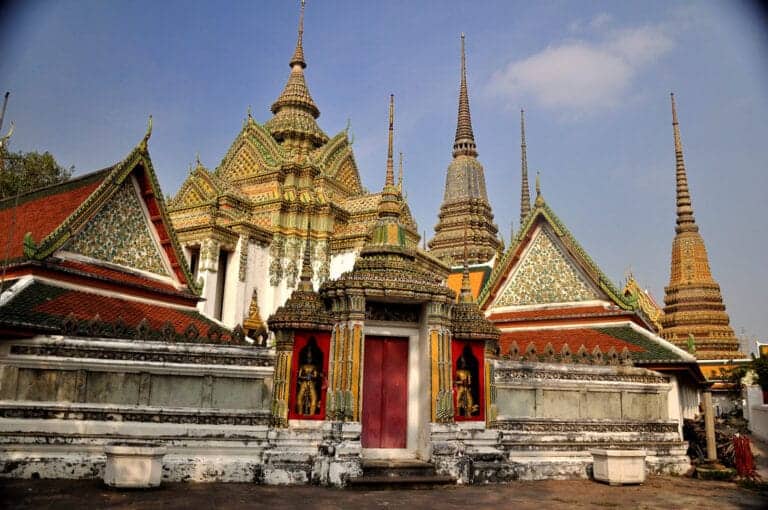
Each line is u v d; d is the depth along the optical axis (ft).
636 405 64.85
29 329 47.93
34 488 42.57
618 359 66.03
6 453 46.37
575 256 85.97
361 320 51.19
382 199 59.57
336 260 122.62
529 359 63.16
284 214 121.70
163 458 47.70
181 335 53.16
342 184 137.80
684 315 149.69
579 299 84.99
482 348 57.67
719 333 146.51
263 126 144.56
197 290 76.69
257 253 115.85
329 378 50.80
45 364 48.78
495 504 42.50
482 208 175.52
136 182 72.43
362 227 124.26
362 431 53.31
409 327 55.62
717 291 151.33
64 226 61.41
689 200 158.81
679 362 64.64
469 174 178.91
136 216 72.28
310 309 51.96
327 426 49.26
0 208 80.74
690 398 79.51
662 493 49.70
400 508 39.63
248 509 37.83
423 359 53.67
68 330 50.01
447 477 49.06
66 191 73.20
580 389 62.90
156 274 73.92
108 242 67.82
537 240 90.74
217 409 51.55
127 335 51.52
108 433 48.60
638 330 76.84
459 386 56.18
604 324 80.43
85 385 49.62
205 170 121.90
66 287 60.13
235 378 52.85
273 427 50.01
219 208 116.98
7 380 47.96
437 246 171.22
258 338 59.26
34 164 125.59
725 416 127.24
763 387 104.12
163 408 50.31
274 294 116.16
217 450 49.83
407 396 54.54
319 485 46.93
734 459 61.72
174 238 75.36
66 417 48.37
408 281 52.19
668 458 62.69
